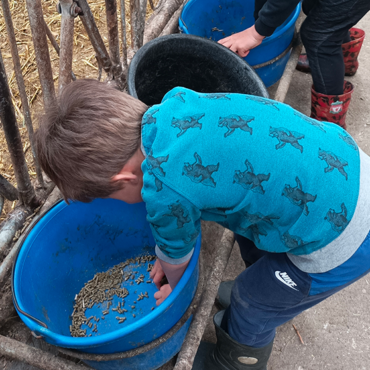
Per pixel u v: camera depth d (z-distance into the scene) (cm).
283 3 127
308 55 162
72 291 126
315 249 73
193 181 63
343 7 139
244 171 64
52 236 113
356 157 73
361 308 137
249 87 124
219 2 177
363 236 73
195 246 94
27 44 186
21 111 161
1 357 106
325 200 68
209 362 121
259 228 75
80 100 64
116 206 125
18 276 95
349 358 128
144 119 66
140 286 133
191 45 129
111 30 139
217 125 65
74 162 63
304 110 196
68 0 102
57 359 96
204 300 108
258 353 106
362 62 217
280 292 84
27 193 123
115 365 99
